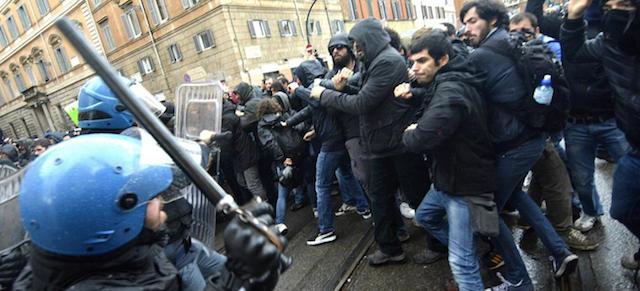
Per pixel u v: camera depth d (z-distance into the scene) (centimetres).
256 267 71
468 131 167
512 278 196
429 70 175
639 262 205
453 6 3919
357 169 283
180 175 132
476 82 167
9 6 2589
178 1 1784
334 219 375
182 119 200
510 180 184
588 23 200
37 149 523
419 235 305
